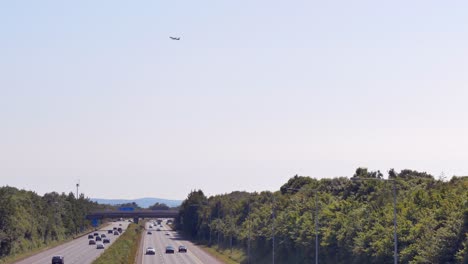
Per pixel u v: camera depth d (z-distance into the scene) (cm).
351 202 12875
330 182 17150
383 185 12594
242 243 19450
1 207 18175
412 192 11094
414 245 8694
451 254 8069
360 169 15888
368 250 9869
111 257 14550
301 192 17588
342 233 11288
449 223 8319
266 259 15838
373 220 10769
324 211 13112
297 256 13450
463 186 10075
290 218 14600
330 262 11738
